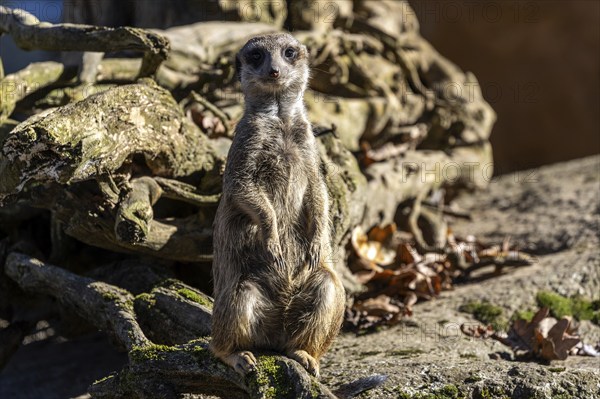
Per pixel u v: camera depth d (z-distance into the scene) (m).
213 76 7.97
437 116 9.95
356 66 9.44
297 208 5.41
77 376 7.71
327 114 8.65
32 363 8.16
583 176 12.03
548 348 5.99
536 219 10.07
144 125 6.10
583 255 8.11
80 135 5.46
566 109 18.53
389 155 8.89
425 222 9.09
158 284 6.36
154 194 6.32
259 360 4.80
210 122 7.56
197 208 7.02
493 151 18.92
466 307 7.18
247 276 5.11
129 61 7.98
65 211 6.33
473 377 5.16
